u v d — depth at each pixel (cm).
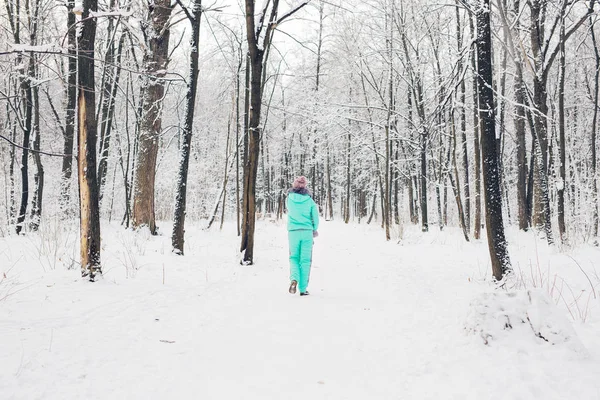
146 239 1006
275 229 1947
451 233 1697
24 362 285
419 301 543
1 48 1011
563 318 348
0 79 1187
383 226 2075
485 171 654
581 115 2327
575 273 674
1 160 1648
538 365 302
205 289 597
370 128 2136
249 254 845
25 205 1105
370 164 2923
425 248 1205
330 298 572
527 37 1267
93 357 310
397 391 275
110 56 1250
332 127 2342
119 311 441
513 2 1210
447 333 389
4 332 339
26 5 1162
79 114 540
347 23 1956
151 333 381
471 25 1289
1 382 254
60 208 1310
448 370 305
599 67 1371
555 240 1214
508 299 372
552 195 2034
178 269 719
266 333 401
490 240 648
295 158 3925
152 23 946
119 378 279
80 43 531
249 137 854
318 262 952
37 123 1252
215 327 416
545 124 1109
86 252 552
